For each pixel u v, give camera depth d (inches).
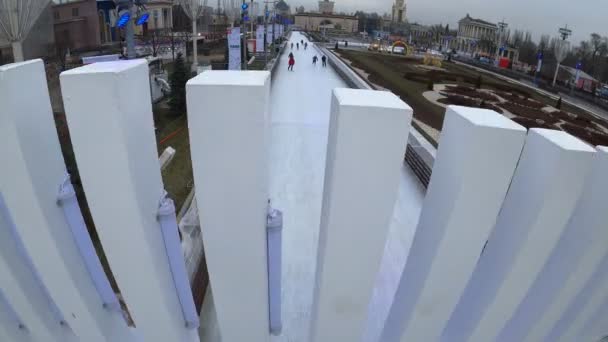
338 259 102.3
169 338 117.6
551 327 111.0
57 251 99.3
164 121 456.1
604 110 941.2
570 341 115.6
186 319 129.6
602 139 612.1
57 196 100.7
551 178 87.7
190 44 1306.6
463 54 2529.5
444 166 101.0
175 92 469.4
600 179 94.3
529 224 94.3
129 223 95.7
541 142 93.1
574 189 87.9
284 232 248.5
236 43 546.3
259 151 89.9
